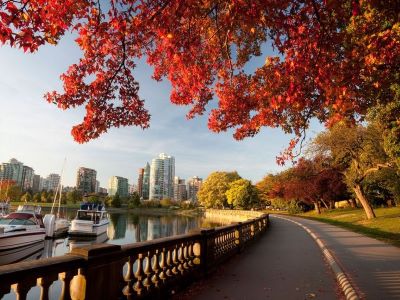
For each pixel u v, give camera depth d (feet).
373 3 19.26
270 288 26.43
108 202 456.86
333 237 63.67
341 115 25.61
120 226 225.97
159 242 22.34
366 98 25.35
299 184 176.45
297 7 19.33
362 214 134.21
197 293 24.79
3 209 222.89
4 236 86.28
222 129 32.58
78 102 26.40
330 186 163.22
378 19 23.63
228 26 20.81
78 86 26.02
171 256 24.40
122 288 18.34
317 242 58.34
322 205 248.32
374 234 70.38
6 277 11.31
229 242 40.98
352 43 23.04
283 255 43.98
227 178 399.03
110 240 148.46
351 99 23.32
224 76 32.55
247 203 318.65
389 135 57.31
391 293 23.62
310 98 23.54
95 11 21.48
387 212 122.52
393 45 22.21
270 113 28.86
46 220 130.82
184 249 27.48
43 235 106.32
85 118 26.48
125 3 20.99
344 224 106.22
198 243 29.58
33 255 99.35
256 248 51.26
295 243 58.29
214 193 396.98
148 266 21.18
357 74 21.81
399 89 35.27
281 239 65.26
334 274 31.76
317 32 19.93
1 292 11.21
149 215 383.04
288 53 21.34
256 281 28.76
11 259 88.58
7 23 16.99
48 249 111.55
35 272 12.45
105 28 22.03
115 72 26.00
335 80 21.03
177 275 24.98
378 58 22.47
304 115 27.53
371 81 24.30
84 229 140.97
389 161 93.50
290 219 147.54
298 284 27.81
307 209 250.37
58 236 136.56
